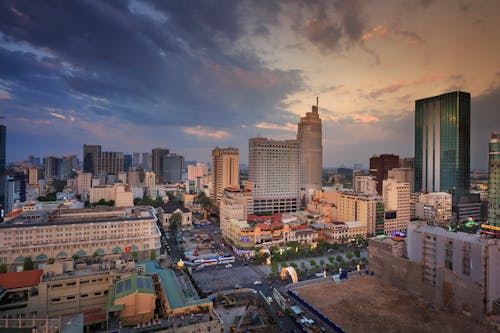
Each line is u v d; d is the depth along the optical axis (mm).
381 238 197875
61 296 126625
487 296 135875
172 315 119500
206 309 126062
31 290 125062
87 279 131000
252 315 148500
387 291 170625
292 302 161750
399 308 150875
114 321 116438
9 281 127562
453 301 146500
